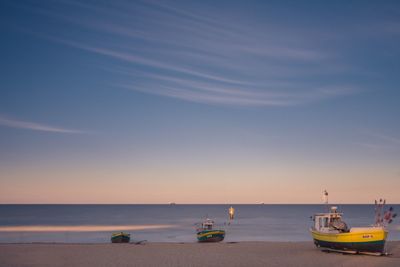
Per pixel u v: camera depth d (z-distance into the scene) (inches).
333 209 1505.9
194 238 2689.5
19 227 3722.9
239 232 3208.7
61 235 2864.2
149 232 3184.1
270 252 1446.9
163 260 1266.0
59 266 1160.8
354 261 1209.4
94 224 4259.4
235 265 1170.6
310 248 1558.8
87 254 1400.1
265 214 7416.3
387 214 1363.2
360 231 1306.6
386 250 1466.5
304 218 5718.5
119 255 1375.5
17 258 1309.1
